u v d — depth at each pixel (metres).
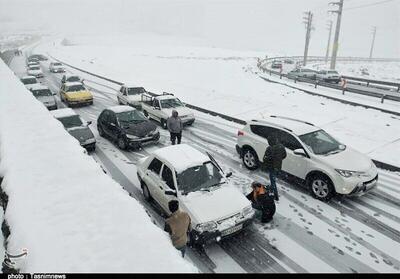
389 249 7.02
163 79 32.75
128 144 13.19
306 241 7.35
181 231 6.20
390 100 21.81
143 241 5.76
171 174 8.18
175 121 12.95
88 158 9.95
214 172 8.48
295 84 28.83
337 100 21.47
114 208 6.90
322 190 9.04
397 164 11.18
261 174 10.88
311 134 9.95
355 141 13.76
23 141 11.26
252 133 11.16
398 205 8.80
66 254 5.41
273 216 8.38
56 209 6.87
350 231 7.67
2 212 8.07
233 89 26.36
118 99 22.23
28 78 26.66
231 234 7.23
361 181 8.59
